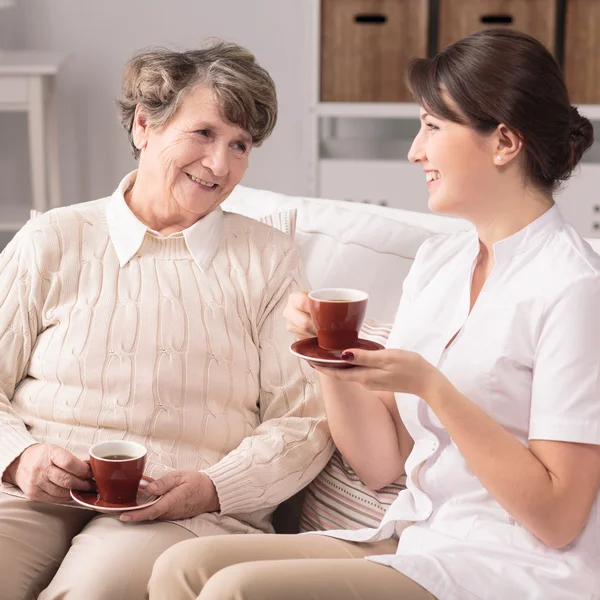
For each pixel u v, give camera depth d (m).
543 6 4.36
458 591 1.54
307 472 2.02
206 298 2.10
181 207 2.15
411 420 1.79
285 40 5.00
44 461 1.86
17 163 5.12
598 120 4.78
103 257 2.11
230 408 2.07
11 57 4.65
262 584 1.49
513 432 1.64
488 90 1.59
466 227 2.45
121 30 5.00
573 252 1.62
